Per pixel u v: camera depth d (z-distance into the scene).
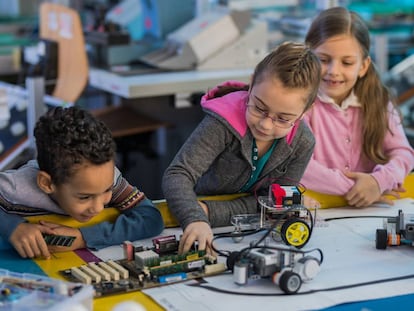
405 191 1.95
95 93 3.74
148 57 3.34
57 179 1.39
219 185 1.73
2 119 2.64
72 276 1.33
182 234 1.51
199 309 1.20
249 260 1.31
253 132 1.56
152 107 3.47
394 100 2.17
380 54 3.50
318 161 2.08
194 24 3.37
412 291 1.30
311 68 1.49
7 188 1.49
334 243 1.54
